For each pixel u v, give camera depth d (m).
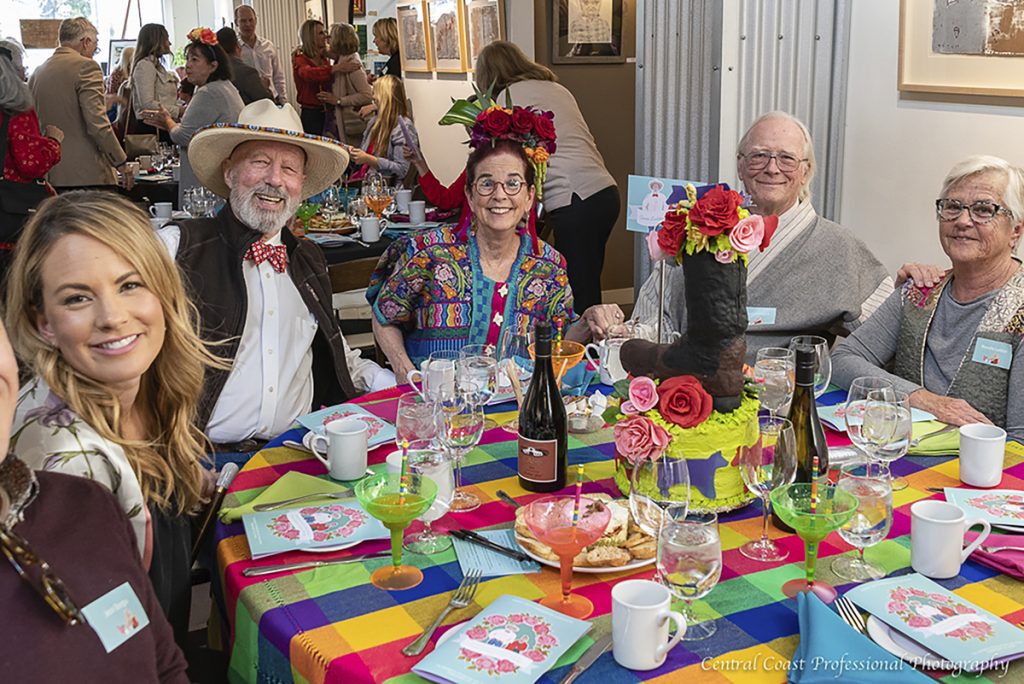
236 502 1.79
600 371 2.44
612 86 5.87
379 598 1.45
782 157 2.80
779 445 1.53
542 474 1.81
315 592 1.47
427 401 2.08
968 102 3.25
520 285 2.69
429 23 6.93
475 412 1.88
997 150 3.18
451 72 6.72
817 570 1.51
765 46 3.63
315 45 8.28
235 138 2.51
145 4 13.65
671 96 3.87
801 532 1.39
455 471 1.90
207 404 2.41
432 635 1.33
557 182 4.59
